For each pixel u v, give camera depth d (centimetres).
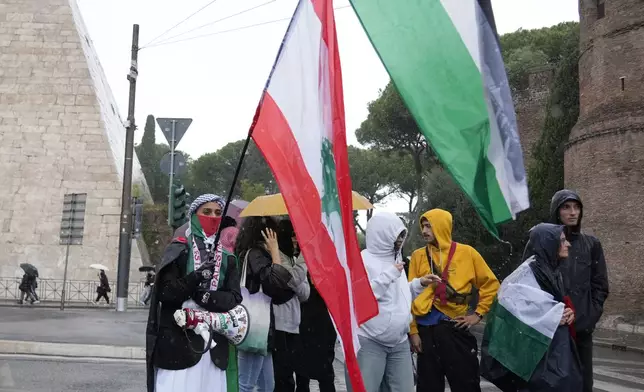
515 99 5234
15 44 4381
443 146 398
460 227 3691
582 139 3297
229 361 543
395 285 615
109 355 1290
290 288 651
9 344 1293
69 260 3944
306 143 433
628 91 3152
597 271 625
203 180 8862
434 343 660
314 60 438
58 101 4269
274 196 727
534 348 576
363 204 793
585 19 3438
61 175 4134
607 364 1531
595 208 3200
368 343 607
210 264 496
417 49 405
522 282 599
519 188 391
